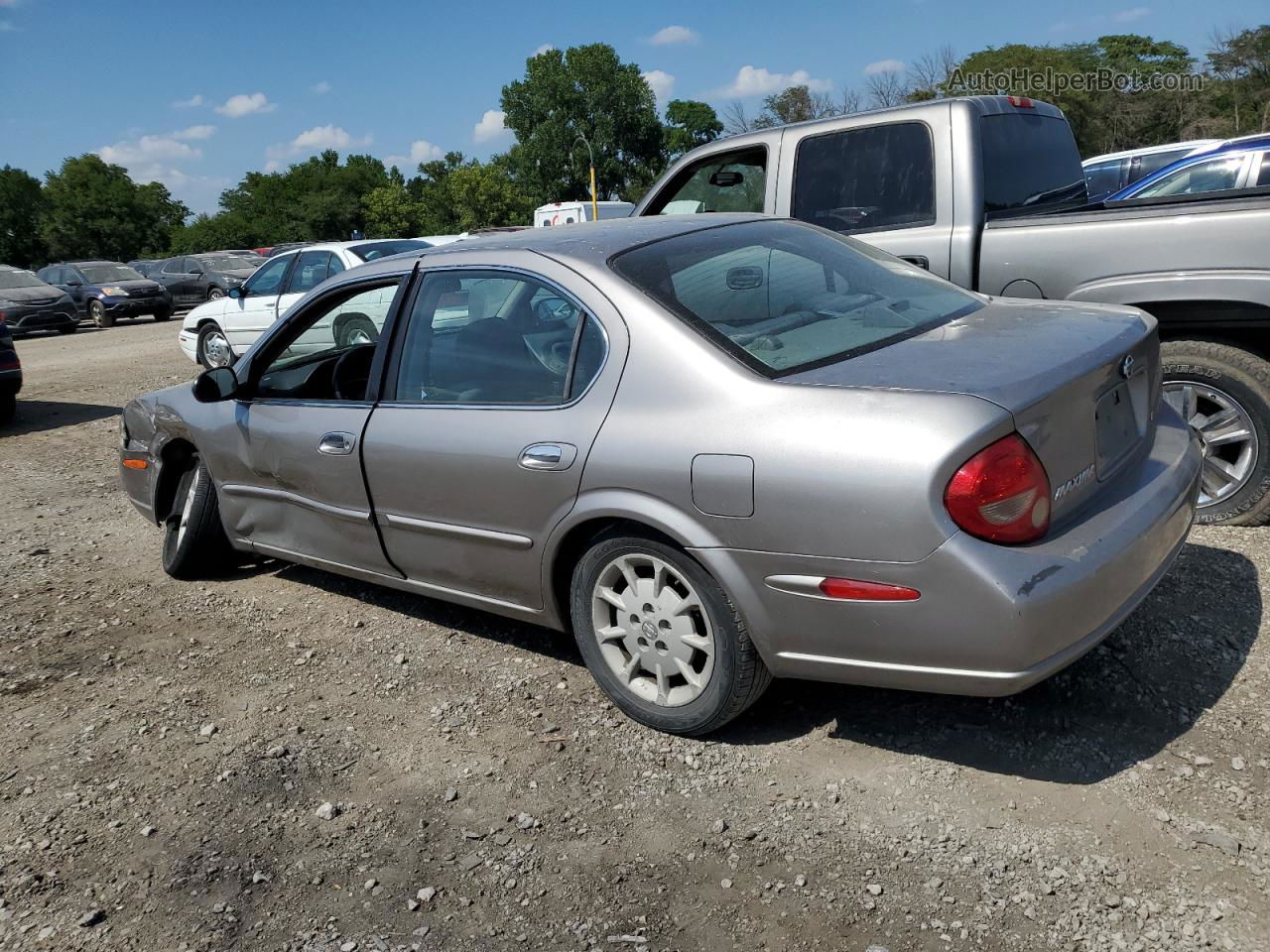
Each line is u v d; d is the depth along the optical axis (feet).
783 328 10.14
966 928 7.59
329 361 13.94
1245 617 11.71
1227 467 14.28
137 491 17.48
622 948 7.79
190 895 8.90
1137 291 14.06
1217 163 28.89
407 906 8.48
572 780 10.09
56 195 304.09
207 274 90.53
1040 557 8.34
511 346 11.30
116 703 12.77
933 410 8.38
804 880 8.32
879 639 8.73
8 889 9.20
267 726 11.82
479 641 13.62
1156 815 8.59
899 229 16.70
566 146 276.00
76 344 66.13
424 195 286.87
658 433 9.70
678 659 10.30
